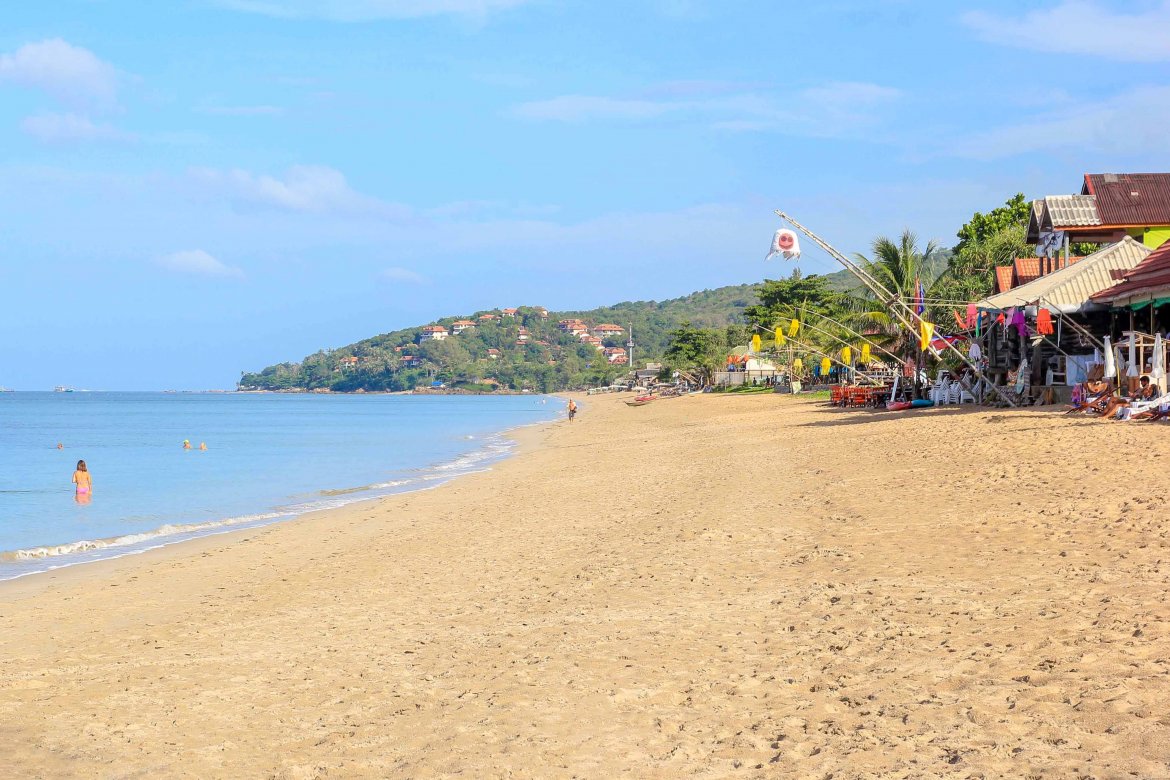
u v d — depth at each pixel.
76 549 19.28
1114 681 6.37
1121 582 8.92
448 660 9.02
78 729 7.57
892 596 9.55
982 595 9.15
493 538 17.22
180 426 86.00
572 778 5.87
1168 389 23.66
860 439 28.59
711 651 8.45
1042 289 30.67
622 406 115.38
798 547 12.90
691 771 5.84
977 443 21.92
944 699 6.54
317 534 19.67
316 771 6.40
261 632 10.92
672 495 20.88
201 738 7.24
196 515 24.66
